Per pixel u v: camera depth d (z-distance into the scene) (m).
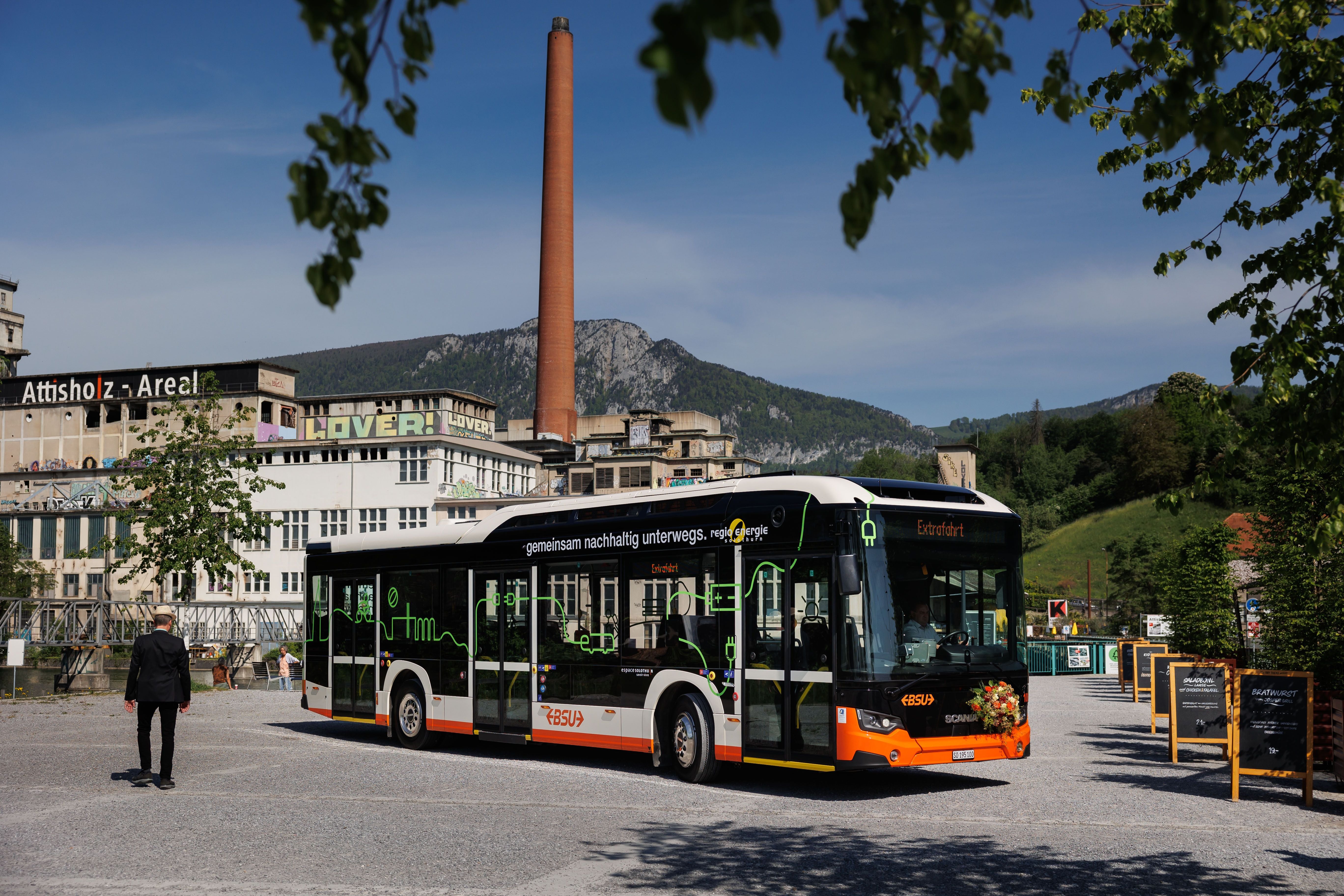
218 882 8.60
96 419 110.00
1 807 12.34
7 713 26.92
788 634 13.48
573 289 105.44
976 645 13.55
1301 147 8.25
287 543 86.00
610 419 135.00
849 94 3.82
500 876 8.80
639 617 15.47
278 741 20.23
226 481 43.22
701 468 107.38
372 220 3.76
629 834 10.67
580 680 16.20
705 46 2.66
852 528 12.96
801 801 13.00
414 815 11.80
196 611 51.03
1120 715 25.53
